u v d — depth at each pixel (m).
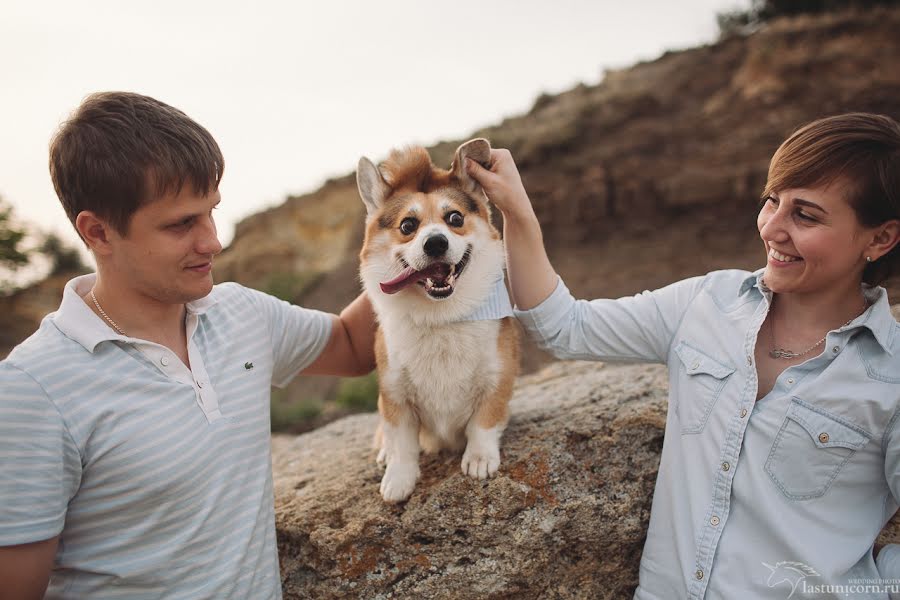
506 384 2.54
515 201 2.24
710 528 1.79
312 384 10.75
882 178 1.58
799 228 1.69
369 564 2.40
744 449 1.78
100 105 1.62
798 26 14.09
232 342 1.93
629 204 11.77
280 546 2.58
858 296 1.81
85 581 1.62
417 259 2.37
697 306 2.04
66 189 1.63
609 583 2.38
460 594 2.29
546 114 16.08
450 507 2.41
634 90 14.84
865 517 1.68
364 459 3.06
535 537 2.30
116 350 1.67
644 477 2.45
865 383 1.66
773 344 1.88
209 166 1.68
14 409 1.48
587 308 2.26
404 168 2.83
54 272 17.08
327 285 15.91
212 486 1.73
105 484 1.59
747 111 12.44
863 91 11.30
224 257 18.94
